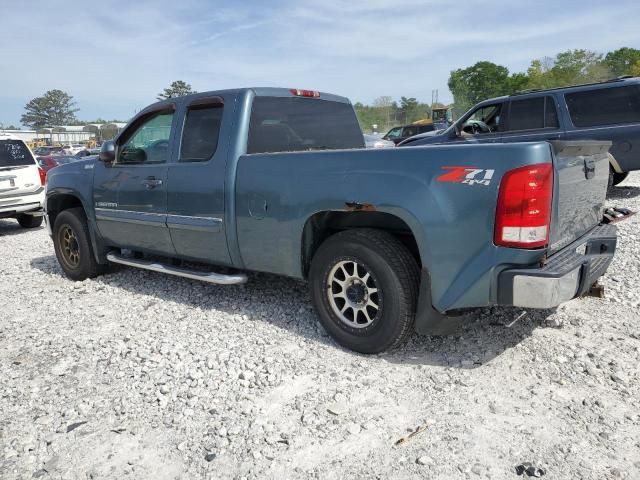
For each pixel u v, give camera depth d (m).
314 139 4.89
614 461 2.46
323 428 2.81
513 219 2.92
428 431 2.75
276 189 3.90
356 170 3.49
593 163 3.65
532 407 2.92
